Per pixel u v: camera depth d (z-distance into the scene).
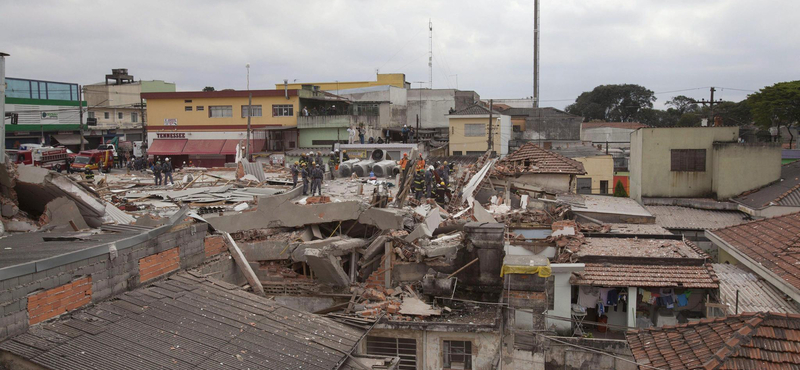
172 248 12.70
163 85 83.38
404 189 25.94
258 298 12.27
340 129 58.75
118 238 11.52
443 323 15.14
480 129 59.75
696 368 11.42
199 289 12.09
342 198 24.97
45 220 14.39
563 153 55.19
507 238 22.75
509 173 32.84
